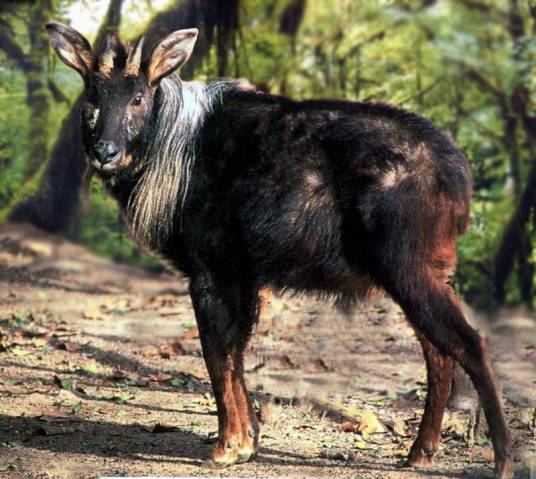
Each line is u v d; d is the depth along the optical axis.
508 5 24.34
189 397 12.18
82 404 11.57
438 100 24.16
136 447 10.01
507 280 21.16
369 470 9.38
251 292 9.70
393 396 12.38
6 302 17.14
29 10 21.69
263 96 9.77
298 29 25.08
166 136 9.63
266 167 9.41
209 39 20.44
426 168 8.98
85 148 9.66
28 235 21.48
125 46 9.70
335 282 9.48
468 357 8.77
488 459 9.72
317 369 13.63
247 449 9.61
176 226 9.70
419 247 8.91
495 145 23.36
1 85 22.06
